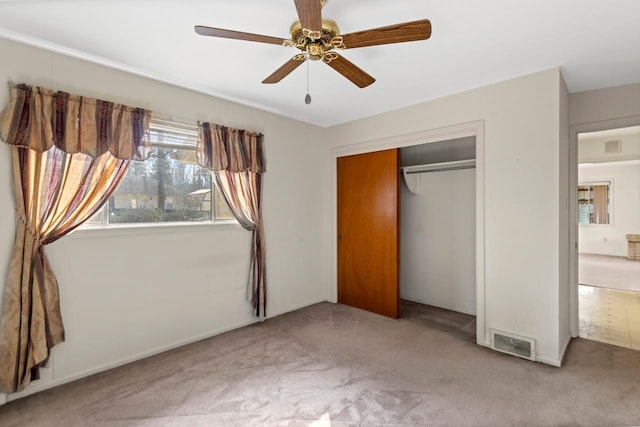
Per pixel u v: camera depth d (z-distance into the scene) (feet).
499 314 9.38
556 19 6.21
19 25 6.35
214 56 7.70
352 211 13.61
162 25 6.40
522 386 7.41
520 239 8.97
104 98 8.11
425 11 5.96
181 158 9.85
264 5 5.79
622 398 6.90
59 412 6.50
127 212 8.78
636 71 8.59
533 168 8.72
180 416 6.42
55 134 7.19
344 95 10.39
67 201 7.45
